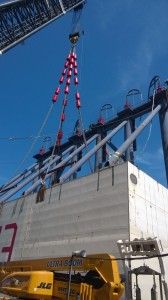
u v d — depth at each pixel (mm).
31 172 53062
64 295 12094
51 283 12625
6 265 17047
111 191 23406
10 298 13047
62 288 12391
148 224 22797
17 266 15812
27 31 30781
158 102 44906
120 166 24125
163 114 42219
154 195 25703
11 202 36469
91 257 12219
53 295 12500
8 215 35281
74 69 37625
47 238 27000
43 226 28406
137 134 36438
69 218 25797
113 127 51688
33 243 28391
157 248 12766
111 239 21031
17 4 29078
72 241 24078
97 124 53719
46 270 14016
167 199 27891
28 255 28047
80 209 25219
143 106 47688
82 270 12406
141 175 24938
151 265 19844
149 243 13117
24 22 30438
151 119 39812
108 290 10914
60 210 27375
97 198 24219
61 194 28484
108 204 22969
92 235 22719
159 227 24250
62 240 25156
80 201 25719
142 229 21734
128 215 21000
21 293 12625
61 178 32094
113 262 11672
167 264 22188
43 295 12250
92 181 25781
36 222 29672
